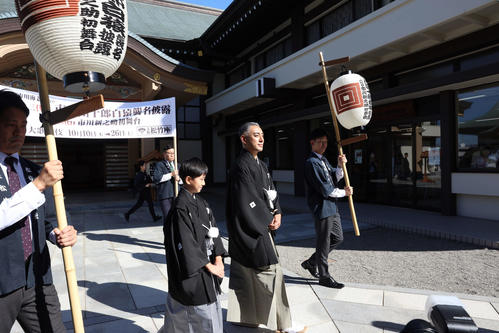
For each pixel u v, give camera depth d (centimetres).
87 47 153
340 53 773
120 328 252
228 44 1379
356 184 945
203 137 1662
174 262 191
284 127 1230
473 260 428
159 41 1466
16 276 146
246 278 245
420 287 348
